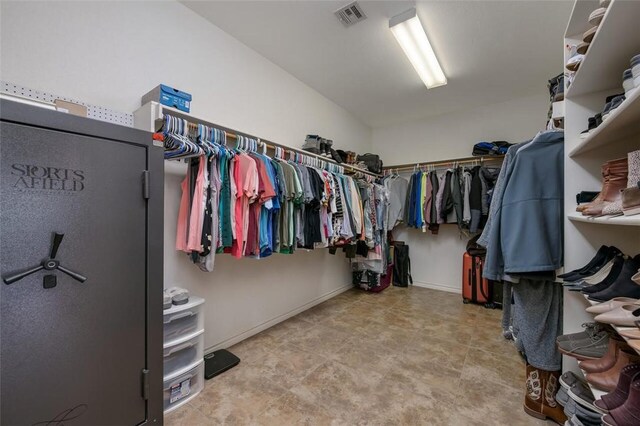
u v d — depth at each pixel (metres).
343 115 3.59
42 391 0.81
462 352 1.99
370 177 3.47
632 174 0.82
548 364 1.30
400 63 2.51
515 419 1.32
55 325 0.83
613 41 0.89
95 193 0.90
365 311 2.87
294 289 2.77
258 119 2.36
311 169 2.19
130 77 1.58
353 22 1.98
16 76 1.21
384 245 3.59
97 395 0.91
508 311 1.79
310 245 2.11
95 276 0.90
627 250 1.16
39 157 0.80
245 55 2.25
